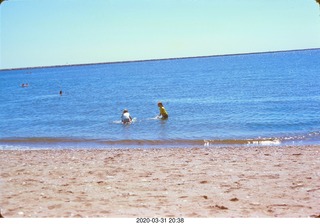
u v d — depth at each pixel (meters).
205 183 7.94
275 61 129.62
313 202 6.32
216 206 6.14
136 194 7.08
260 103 28.61
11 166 10.59
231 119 21.30
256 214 5.71
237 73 77.31
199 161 10.65
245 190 7.25
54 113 29.92
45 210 5.99
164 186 7.73
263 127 18.27
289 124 18.80
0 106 39.88
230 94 37.22
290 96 32.06
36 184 8.08
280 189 7.25
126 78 88.62
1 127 22.80
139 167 9.96
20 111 33.31
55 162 11.12
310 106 25.38
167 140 15.80
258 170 9.15
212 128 18.53
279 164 9.80
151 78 81.06
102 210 5.98
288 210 5.90
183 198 6.73
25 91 64.88
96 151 13.41
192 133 17.31
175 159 11.09
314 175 8.35
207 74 82.31
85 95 47.75
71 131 19.66
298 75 57.62
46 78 119.50
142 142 15.68
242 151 12.28
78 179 8.56
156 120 21.95
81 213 5.81
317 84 41.62
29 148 15.30
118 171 9.47
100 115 26.78
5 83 100.88
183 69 124.75
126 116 21.30
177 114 24.53
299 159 10.39
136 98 39.16
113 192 7.27
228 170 9.26
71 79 101.56
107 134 18.00
